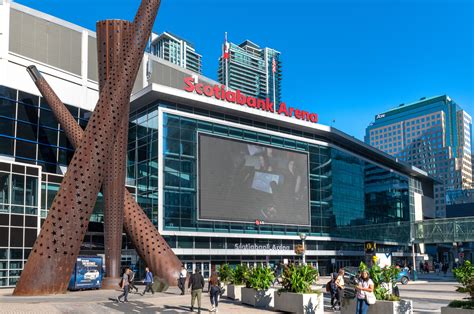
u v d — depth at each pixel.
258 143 60.06
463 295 30.42
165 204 50.25
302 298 18.53
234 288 25.27
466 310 12.40
